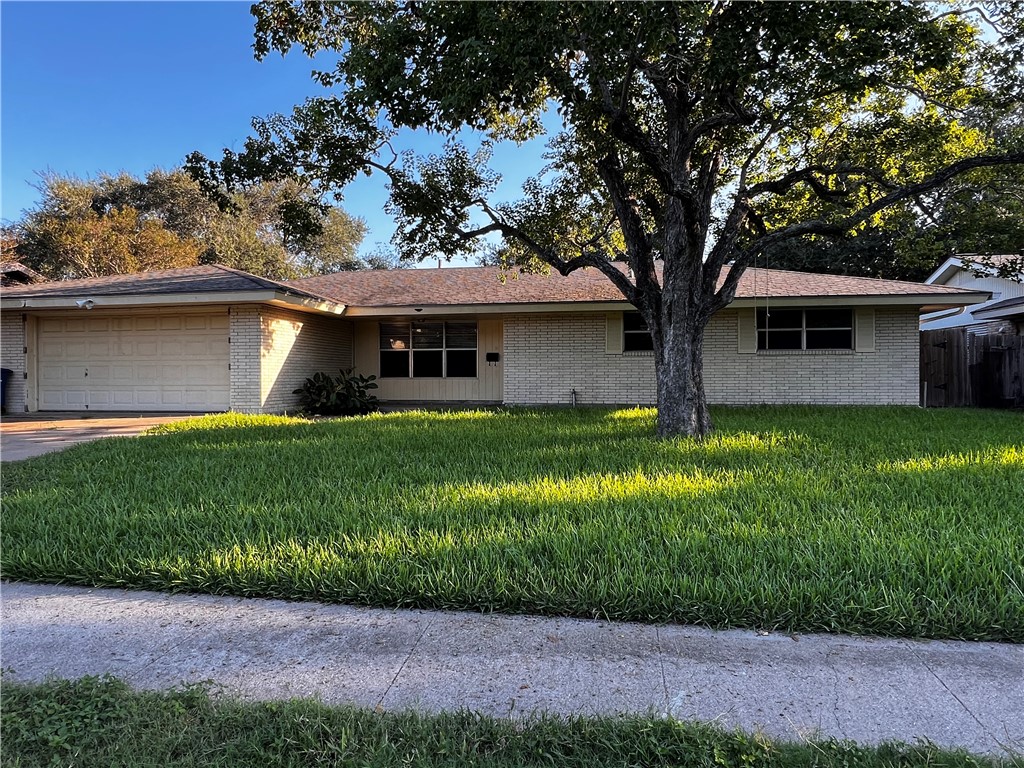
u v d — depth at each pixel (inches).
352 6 313.3
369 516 176.2
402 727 85.9
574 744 81.7
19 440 360.5
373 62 283.6
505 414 459.8
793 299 485.1
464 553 144.8
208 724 87.0
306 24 338.3
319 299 507.8
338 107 315.6
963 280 727.7
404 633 116.9
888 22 226.7
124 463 266.2
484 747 81.9
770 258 924.0
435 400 617.6
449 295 568.1
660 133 371.2
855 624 114.3
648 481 211.6
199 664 106.2
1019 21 278.4
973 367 588.7
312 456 275.4
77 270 1077.1
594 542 148.4
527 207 428.1
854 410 453.7
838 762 77.4
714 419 391.2
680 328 324.5
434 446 298.0
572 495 193.5
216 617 124.6
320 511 180.2
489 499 190.4
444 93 269.4
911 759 77.9
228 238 1214.9
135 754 80.7
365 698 95.2
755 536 149.5
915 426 346.9
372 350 628.7
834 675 100.2
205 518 176.9
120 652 110.6
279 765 78.5
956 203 389.1
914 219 399.9
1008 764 77.2
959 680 98.2
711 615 118.0
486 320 609.3
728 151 387.5
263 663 106.4
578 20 215.2
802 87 256.4
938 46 243.4
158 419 463.2
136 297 462.9
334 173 365.1
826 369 514.3
